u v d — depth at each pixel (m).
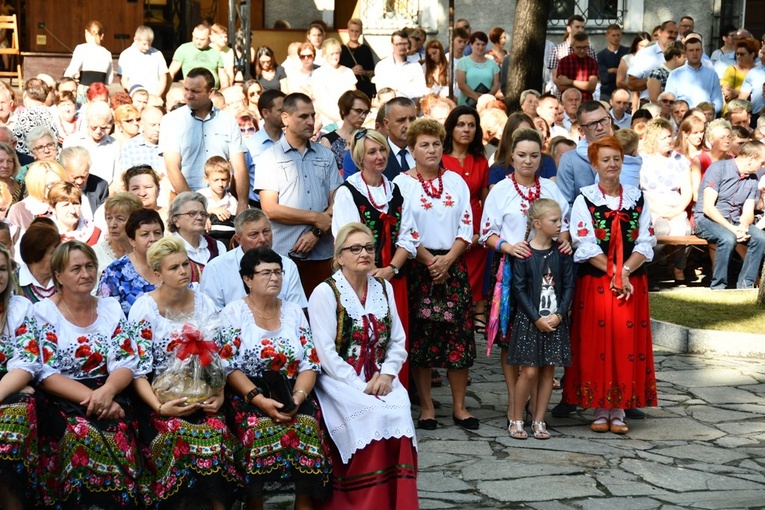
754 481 6.20
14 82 17.64
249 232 6.08
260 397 5.34
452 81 14.08
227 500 5.26
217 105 11.51
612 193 7.16
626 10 19.34
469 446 6.80
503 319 7.07
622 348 7.06
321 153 7.57
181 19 19.06
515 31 13.77
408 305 7.15
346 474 5.48
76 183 8.59
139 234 5.96
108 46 18.67
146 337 5.41
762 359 9.08
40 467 5.12
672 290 11.16
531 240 7.03
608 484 6.12
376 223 6.86
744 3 19.47
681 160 11.62
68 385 5.19
